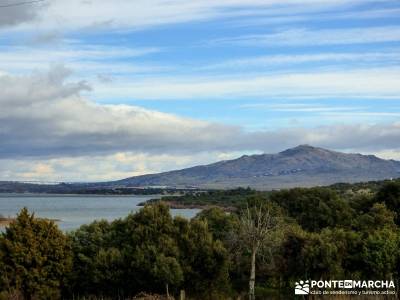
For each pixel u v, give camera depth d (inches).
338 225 2689.5
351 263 1831.9
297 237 1923.0
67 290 1754.4
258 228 1841.8
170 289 1736.0
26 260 1673.2
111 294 1763.0
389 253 1753.2
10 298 1545.3
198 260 1815.9
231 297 1765.5
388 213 2544.3
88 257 1797.5
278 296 1740.9
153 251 1756.9
